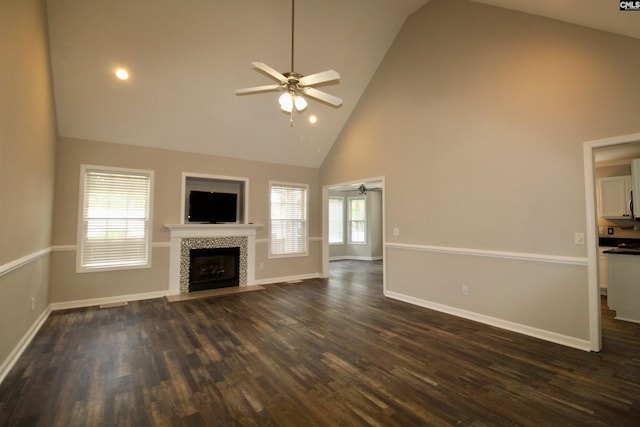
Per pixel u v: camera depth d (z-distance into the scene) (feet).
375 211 32.73
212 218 18.61
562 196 10.32
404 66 16.02
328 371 8.57
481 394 7.41
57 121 14.17
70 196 14.80
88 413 6.66
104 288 15.55
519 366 8.80
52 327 12.03
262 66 9.05
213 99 15.74
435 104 14.42
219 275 19.22
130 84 13.87
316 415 6.63
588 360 9.14
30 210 10.16
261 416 6.59
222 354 9.67
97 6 11.27
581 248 9.93
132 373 8.45
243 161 19.79
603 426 6.25
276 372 8.52
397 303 15.61
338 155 20.98
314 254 22.84
